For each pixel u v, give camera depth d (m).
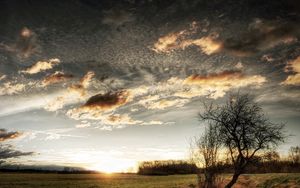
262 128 35.94
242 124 36.38
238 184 47.28
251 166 36.94
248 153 36.06
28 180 102.00
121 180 99.81
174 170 128.38
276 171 60.34
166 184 66.25
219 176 37.81
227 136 37.06
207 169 38.16
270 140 35.56
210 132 38.69
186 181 69.00
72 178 118.25
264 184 46.28
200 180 38.72
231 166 37.78
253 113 36.88
